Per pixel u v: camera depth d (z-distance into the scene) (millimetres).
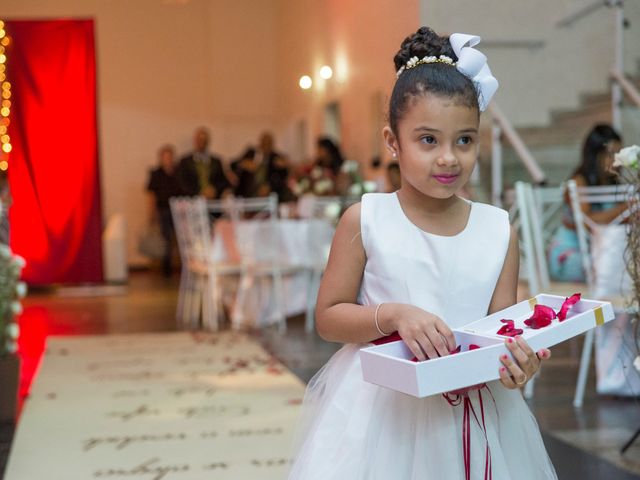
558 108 7035
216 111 13094
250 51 13000
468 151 1320
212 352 5578
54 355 5543
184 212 7484
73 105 9844
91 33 9797
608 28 7078
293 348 5676
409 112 1312
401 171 1413
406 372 1146
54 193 9977
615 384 3762
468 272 1414
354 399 1413
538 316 1253
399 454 1375
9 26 9656
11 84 9711
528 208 4129
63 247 10086
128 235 13352
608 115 7113
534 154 7121
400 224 1430
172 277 11773
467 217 1450
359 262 1454
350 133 7738
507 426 1410
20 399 4199
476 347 1263
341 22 6719
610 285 3535
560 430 3350
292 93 11086
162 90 13367
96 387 4508
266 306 6797
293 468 1472
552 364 4707
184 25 13391
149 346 5883
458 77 1309
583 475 2805
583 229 3707
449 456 1337
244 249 6703
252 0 12914
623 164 2477
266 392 4301
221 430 3553
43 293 9734
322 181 7742
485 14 6555
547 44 6859
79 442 3410
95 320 7395
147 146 13375
